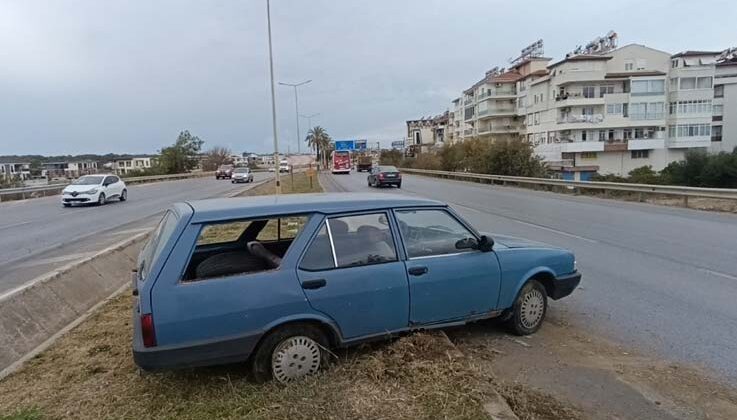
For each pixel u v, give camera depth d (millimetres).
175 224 3379
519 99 69188
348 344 3680
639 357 4094
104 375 3678
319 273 3512
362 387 3260
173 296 3123
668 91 54656
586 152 55688
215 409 3064
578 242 9617
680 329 4738
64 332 4641
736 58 61969
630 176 49250
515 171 36281
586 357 4094
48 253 9414
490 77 72688
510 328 4598
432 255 4027
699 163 39938
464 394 3150
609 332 4680
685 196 16484
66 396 3354
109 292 6289
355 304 3611
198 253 4051
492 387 3301
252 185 33719
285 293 3373
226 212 3469
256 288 3311
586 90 54438
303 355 3486
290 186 30328
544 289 4672
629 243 9461
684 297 5809
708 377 3705
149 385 3471
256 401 3125
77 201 20531
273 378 3424
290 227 3645
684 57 54750
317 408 2953
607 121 54344
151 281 3125
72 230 12930
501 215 14391
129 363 3891
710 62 54812
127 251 7832
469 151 44156
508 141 38562
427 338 3908
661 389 3520
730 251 8555
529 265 4504
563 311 5316
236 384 3402
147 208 19344
